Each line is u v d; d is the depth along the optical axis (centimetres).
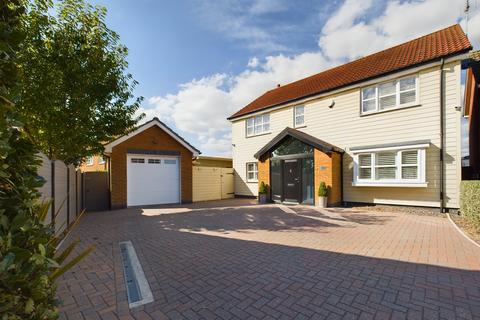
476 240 575
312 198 1244
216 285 368
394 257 472
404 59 1105
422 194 977
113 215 1002
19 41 165
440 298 319
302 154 1276
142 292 349
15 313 141
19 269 140
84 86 756
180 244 580
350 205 1170
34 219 188
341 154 1215
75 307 310
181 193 1388
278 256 488
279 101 1577
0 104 148
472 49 878
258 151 1595
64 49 713
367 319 277
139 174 1270
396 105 1055
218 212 1053
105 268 436
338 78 1375
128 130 1026
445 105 938
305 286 359
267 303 315
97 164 1644
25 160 181
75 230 734
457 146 909
